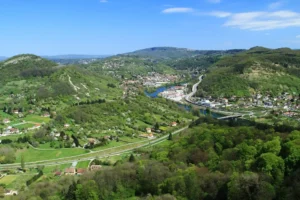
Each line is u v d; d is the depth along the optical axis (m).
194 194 115.62
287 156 123.75
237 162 135.25
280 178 112.81
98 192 134.62
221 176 121.31
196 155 158.12
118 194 134.38
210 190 117.44
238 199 105.44
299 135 149.12
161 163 156.12
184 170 134.62
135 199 130.12
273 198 102.94
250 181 107.00
